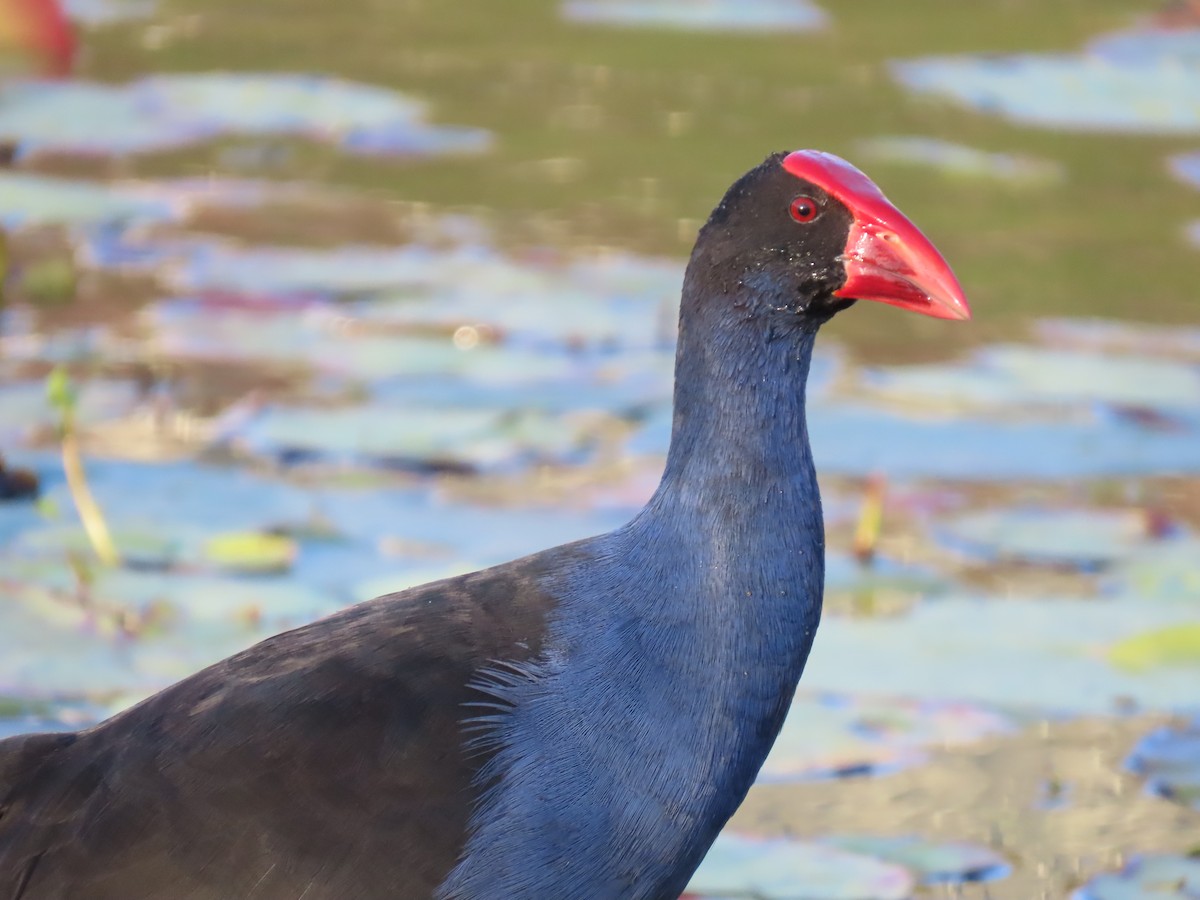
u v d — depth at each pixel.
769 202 7.39
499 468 12.60
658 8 25.69
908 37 24.20
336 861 6.90
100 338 14.68
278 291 15.79
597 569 7.46
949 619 10.85
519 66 22.81
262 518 11.74
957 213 18.16
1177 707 10.01
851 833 8.96
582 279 16.25
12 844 6.93
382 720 7.05
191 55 22.81
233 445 12.85
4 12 9.58
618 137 20.16
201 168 19.09
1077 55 23.48
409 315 15.29
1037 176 19.30
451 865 7.00
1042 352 14.88
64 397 11.09
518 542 11.47
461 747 7.05
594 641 7.27
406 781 6.99
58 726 9.30
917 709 9.95
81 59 22.34
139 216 17.62
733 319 7.41
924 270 7.22
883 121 20.84
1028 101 21.72
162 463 12.53
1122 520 12.06
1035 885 8.58
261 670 7.20
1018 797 9.23
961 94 21.86
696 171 19.17
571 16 25.33
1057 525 11.98
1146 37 24.31
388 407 13.50
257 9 25.25
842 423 13.50
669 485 7.49
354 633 7.31
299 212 17.86
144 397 13.60
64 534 11.43
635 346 14.76
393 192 18.55
